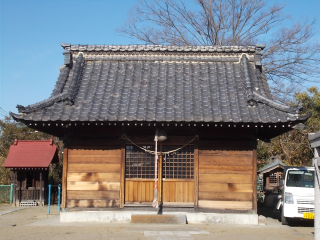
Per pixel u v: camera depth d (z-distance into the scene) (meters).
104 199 13.02
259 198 23.64
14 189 21.62
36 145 22.80
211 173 13.03
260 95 13.03
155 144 12.98
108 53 15.24
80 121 12.02
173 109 12.50
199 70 14.68
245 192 12.92
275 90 26.20
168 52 15.14
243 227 12.27
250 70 14.83
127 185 13.15
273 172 20.67
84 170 13.14
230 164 13.05
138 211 12.94
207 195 12.96
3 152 29.62
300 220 14.59
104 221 12.84
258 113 12.25
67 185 13.09
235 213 12.84
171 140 13.09
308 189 13.59
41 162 21.61
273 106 12.50
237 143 13.10
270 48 26.42
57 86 13.93
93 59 15.22
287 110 12.04
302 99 26.20
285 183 13.99
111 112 12.42
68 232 11.16
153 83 14.09
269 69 26.20
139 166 13.27
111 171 13.11
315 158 8.77
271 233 11.38
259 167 28.89
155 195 12.55
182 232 11.17
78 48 15.23
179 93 13.46
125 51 15.13
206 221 12.75
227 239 10.33
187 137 13.11
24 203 21.58
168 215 12.55
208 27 28.83
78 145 13.23
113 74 14.58
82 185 13.08
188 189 13.12
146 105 12.72
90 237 10.41
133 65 14.94
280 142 26.58
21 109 11.84
